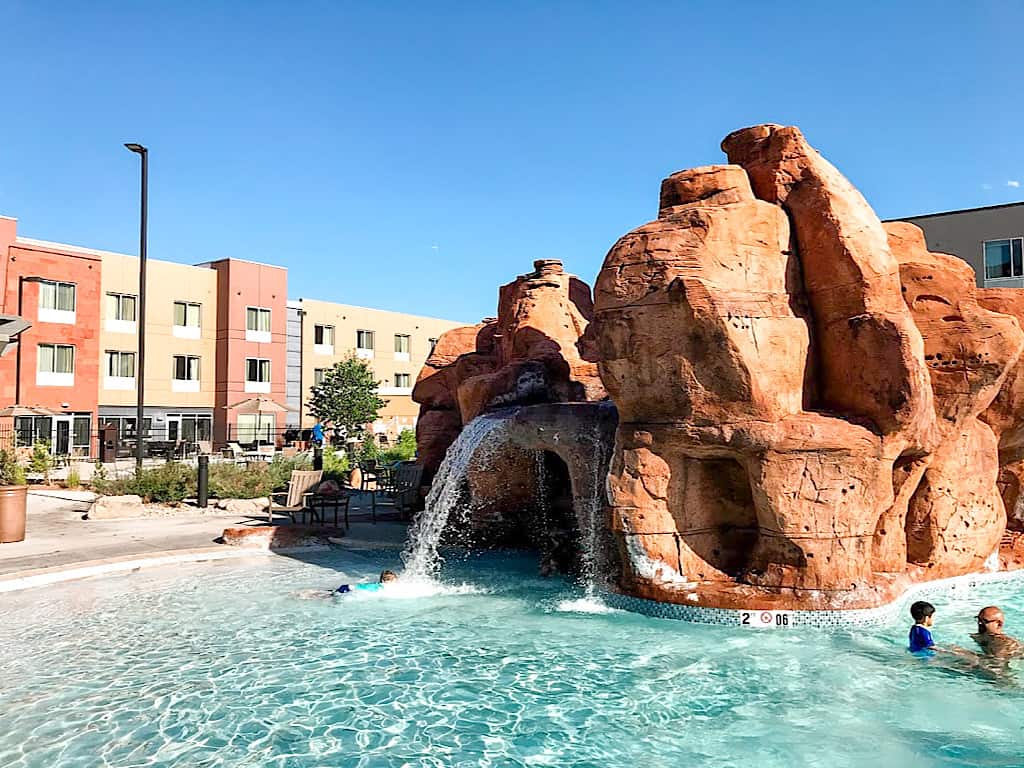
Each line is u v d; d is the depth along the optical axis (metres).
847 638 8.82
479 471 14.88
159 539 14.62
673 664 8.12
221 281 42.91
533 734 6.50
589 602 10.70
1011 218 33.66
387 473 23.67
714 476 10.30
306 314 48.19
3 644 8.84
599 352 10.31
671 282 9.59
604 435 11.77
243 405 36.56
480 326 20.17
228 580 12.13
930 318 10.68
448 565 13.38
